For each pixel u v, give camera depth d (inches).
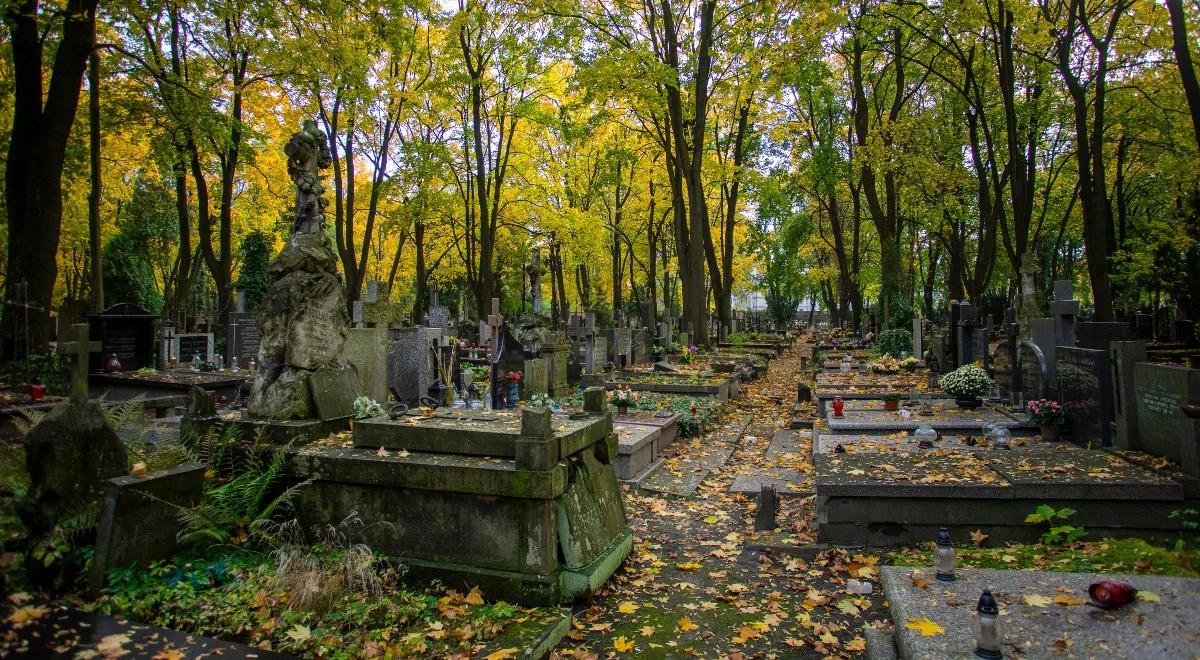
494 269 1815.9
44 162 548.1
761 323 2783.0
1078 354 354.0
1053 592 178.4
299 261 293.9
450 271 1855.3
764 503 319.0
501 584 222.5
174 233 1455.5
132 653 160.2
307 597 197.2
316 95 965.2
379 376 389.7
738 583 253.1
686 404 614.5
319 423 278.8
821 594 238.4
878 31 981.8
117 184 1178.0
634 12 1063.6
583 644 204.1
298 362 283.0
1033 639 149.6
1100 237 801.6
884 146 1035.3
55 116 550.0
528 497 221.0
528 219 1624.0
